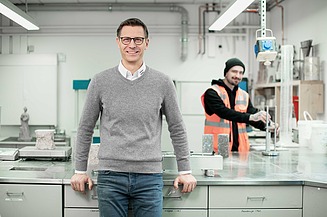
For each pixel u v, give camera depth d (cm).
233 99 317
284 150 315
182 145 189
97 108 179
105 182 175
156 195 176
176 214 205
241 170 228
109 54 541
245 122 290
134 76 174
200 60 547
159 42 544
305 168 235
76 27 537
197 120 538
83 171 193
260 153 297
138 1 523
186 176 192
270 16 550
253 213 206
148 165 174
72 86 538
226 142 272
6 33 533
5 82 523
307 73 388
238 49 550
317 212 203
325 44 383
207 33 545
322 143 298
